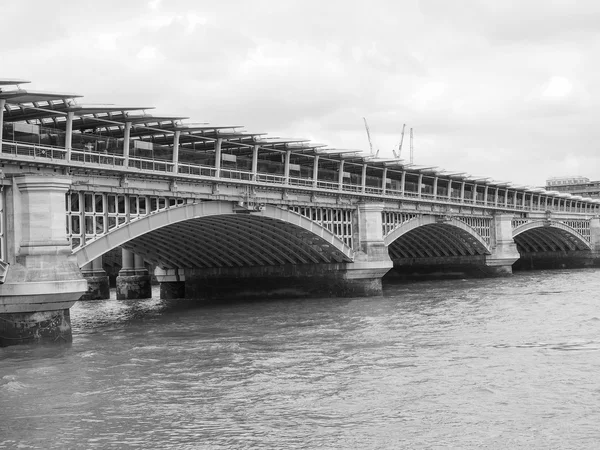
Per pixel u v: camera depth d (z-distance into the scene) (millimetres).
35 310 42062
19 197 42062
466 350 40688
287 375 35000
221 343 45531
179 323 57656
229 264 82750
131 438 25422
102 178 48562
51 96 41625
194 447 24406
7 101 42531
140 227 52219
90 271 91000
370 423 26625
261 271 81375
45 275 41250
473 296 75438
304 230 71375
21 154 44656
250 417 27766
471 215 106250
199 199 58156
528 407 28141
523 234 137750
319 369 36281
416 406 28734
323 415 27828
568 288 83500
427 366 36250
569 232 135875
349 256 76625
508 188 120812
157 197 54094
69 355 40844
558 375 33344
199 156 62000
